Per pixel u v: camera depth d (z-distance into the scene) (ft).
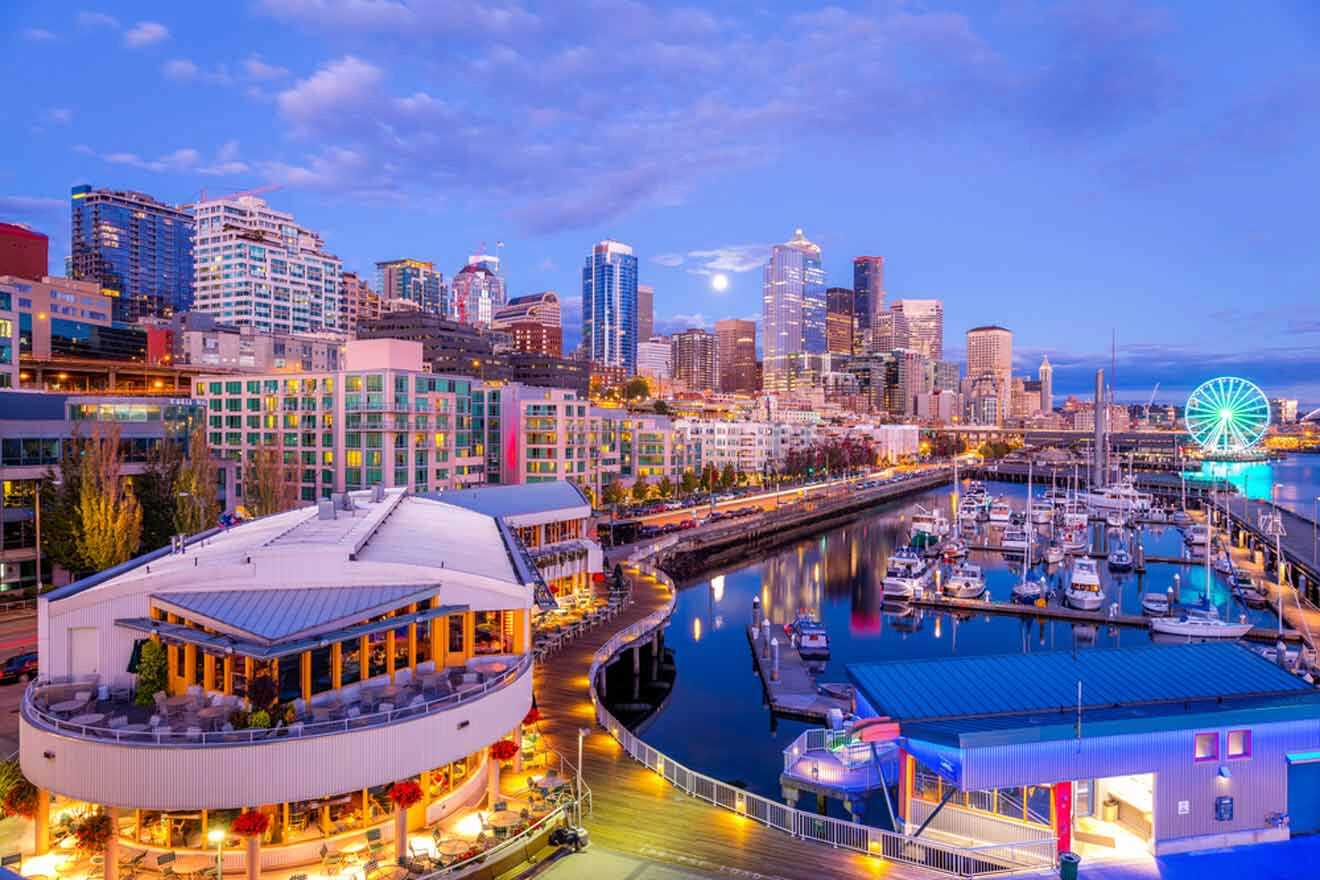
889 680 133.49
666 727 214.07
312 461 430.20
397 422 417.69
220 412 454.81
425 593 122.31
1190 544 493.77
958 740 113.91
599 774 144.77
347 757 102.83
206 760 97.76
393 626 116.67
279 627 107.04
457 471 459.32
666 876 110.32
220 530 176.96
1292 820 124.88
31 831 115.24
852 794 156.46
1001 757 114.42
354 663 116.26
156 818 106.52
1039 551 497.46
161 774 97.60
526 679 130.41
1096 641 304.30
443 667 128.16
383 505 192.44
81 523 252.83
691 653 288.30
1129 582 417.90
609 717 166.61
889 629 323.98
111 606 114.73
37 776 103.19
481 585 128.88
